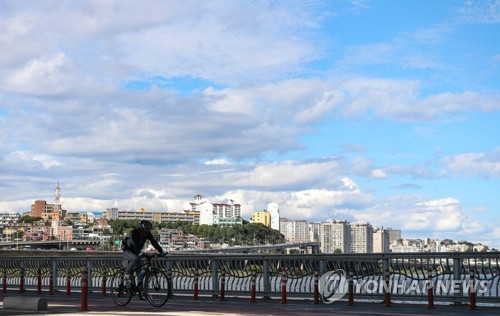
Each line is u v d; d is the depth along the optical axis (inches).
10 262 1568.7
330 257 1060.5
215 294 1175.6
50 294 1342.3
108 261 1359.5
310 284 1081.4
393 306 971.3
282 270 1119.0
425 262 995.3
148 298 844.6
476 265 960.9
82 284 792.3
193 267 1216.2
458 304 964.0
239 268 1162.6
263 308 897.5
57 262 1451.8
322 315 757.9
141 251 852.0
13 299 806.5
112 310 804.6
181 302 1064.2
